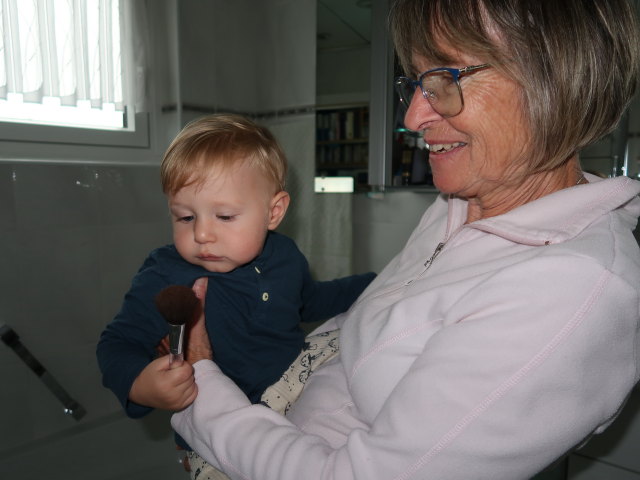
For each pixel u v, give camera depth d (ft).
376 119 4.96
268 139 2.51
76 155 4.92
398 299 1.98
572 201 1.65
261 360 2.36
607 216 1.60
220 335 2.29
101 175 4.75
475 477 1.34
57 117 4.86
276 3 5.93
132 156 5.36
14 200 4.19
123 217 4.95
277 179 2.48
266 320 2.39
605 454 3.27
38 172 4.31
